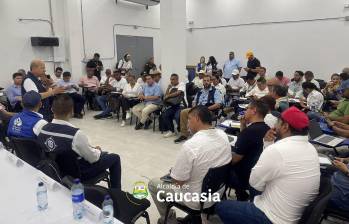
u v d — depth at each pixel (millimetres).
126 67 9305
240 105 4551
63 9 7633
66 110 2037
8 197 1436
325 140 3164
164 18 5480
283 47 8453
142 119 5250
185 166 1768
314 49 7906
